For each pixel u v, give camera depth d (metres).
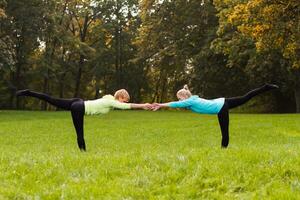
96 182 8.88
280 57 42.88
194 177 8.92
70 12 69.56
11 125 32.03
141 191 8.33
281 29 31.84
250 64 44.97
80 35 72.25
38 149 17.34
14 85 63.81
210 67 54.25
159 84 75.19
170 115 46.09
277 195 7.90
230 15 33.78
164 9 57.75
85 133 25.39
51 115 47.44
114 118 40.81
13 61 47.16
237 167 9.47
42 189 8.53
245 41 44.19
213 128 27.25
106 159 10.70
